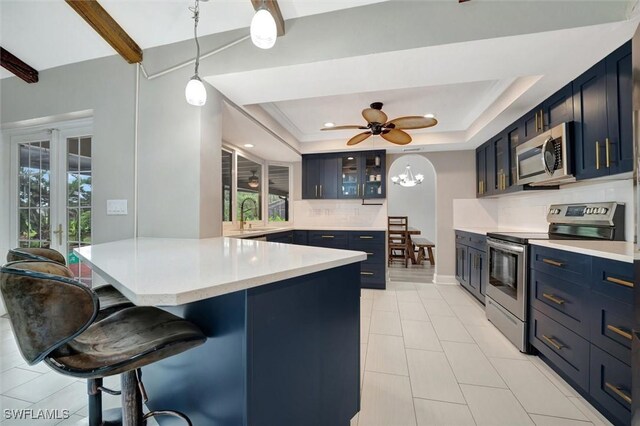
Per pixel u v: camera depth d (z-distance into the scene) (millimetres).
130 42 2062
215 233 2188
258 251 1410
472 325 2711
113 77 2232
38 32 2119
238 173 4020
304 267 996
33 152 2787
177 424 1186
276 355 953
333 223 4766
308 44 1775
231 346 909
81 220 2639
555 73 1920
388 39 1660
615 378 1401
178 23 1924
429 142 3963
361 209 4672
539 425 1438
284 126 3689
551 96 2295
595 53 1684
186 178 2061
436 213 4375
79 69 2326
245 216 4188
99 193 2250
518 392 1697
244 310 862
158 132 2125
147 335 961
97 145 2264
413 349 2229
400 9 1650
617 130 1665
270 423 931
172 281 800
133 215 2164
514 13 1515
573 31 1473
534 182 2457
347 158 4578
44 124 2650
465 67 1825
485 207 4164
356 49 1703
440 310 3133
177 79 2074
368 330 2598
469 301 3457
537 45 1594
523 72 1895
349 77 1961
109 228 2219
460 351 2197
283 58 1817
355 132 4148
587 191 2377
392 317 2920
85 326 763
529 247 2158
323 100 2980
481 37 1542
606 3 1426
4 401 1600
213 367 983
